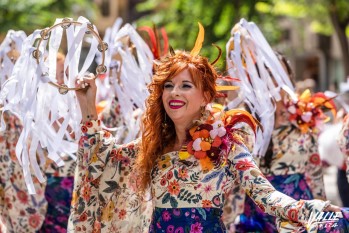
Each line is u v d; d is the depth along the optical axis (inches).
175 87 297.3
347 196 538.9
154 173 301.6
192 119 301.6
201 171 293.7
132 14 1979.6
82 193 309.9
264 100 405.4
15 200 406.6
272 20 1074.1
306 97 429.4
